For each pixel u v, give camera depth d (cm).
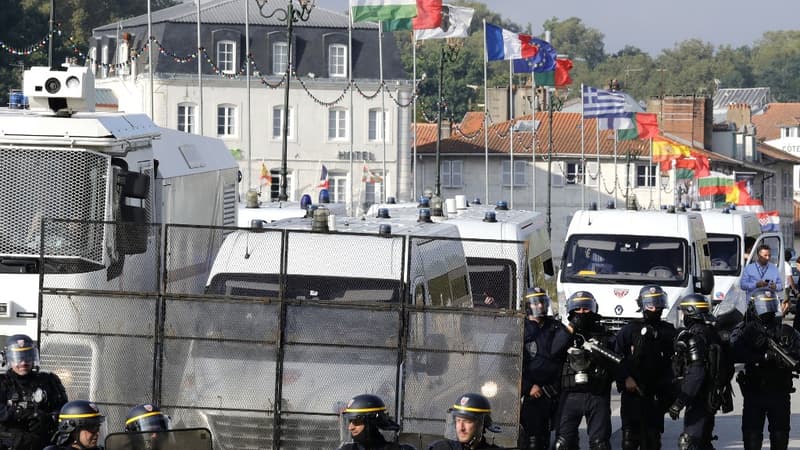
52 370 3909
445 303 4247
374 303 3828
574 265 7250
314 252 3938
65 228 4134
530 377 4069
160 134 4747
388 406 3803
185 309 3878
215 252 3975
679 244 7238
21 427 3391
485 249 4706
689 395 4044
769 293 4250
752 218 8919
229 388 3834
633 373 4162
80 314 3909
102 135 4234
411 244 3916
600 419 3997
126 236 4156
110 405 3884
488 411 2789
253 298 3847
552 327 4091
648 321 4184
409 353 3825
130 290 4038
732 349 4262
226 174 5784
